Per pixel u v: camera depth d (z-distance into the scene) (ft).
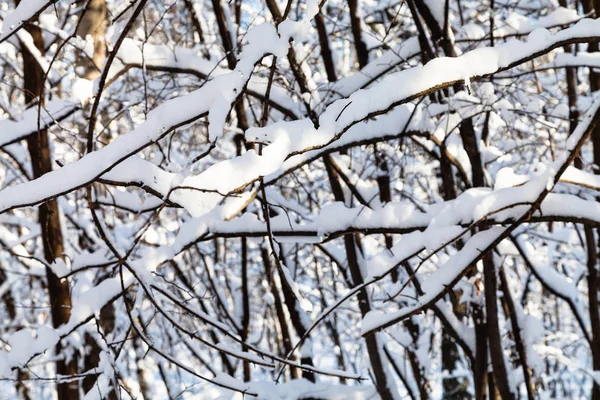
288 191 24.58
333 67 17.70
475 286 13.73
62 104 14.30
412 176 21.97
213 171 6.91
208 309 28.22
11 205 6.82
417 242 10.14
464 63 7.44
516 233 16.28
